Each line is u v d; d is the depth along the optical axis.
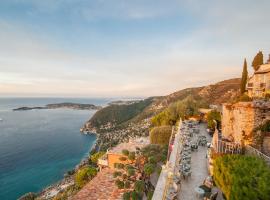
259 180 10.66
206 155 23.92
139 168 29.25
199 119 50.25
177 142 27.97
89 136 156.62
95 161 64.19
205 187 15.80
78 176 47.44
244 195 10.52
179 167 19.83
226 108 27.02
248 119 20.44
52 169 82.06
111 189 31.47
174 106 61.38
